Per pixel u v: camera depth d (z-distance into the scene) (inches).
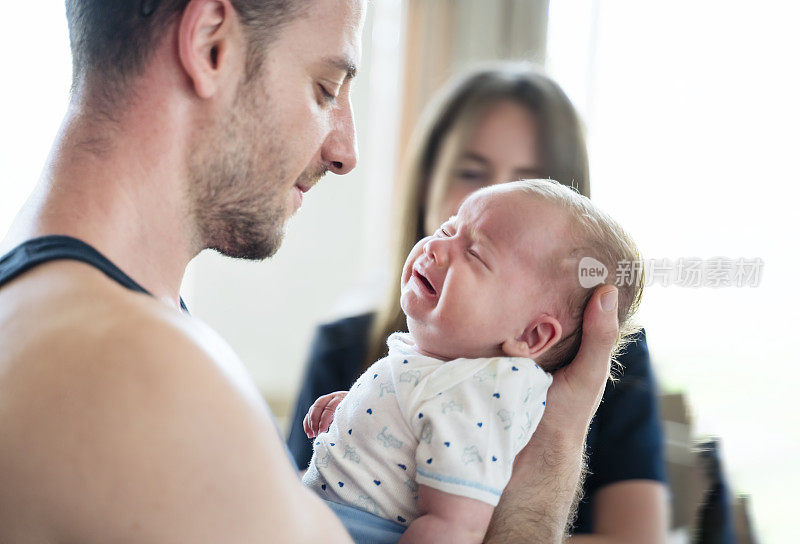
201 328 27.7
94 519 22.2
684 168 104.9
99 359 22.9
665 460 54.6
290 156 32.7
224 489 22.8
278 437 26.1
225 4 29.5
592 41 121.8
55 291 25.0
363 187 141.6
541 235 36.8
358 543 33.8
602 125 116.2
